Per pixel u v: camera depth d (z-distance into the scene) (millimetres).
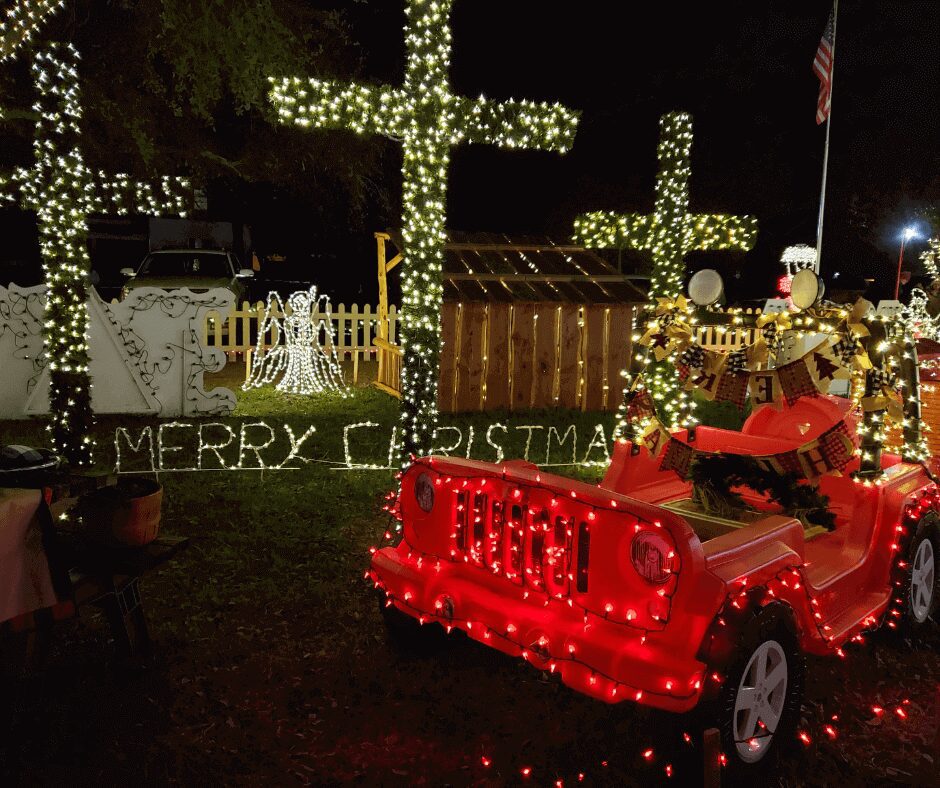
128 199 7785
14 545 3252
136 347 9867
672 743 3115
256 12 10016
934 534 4754
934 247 12773
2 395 9656
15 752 3387
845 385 9656
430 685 4008
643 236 9477
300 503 6711
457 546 3748
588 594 3271
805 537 4406
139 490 3980
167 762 3352
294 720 3678
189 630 4488
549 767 3379
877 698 4000
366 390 12516
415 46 6625
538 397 11312
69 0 6984
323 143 15180
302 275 20781
